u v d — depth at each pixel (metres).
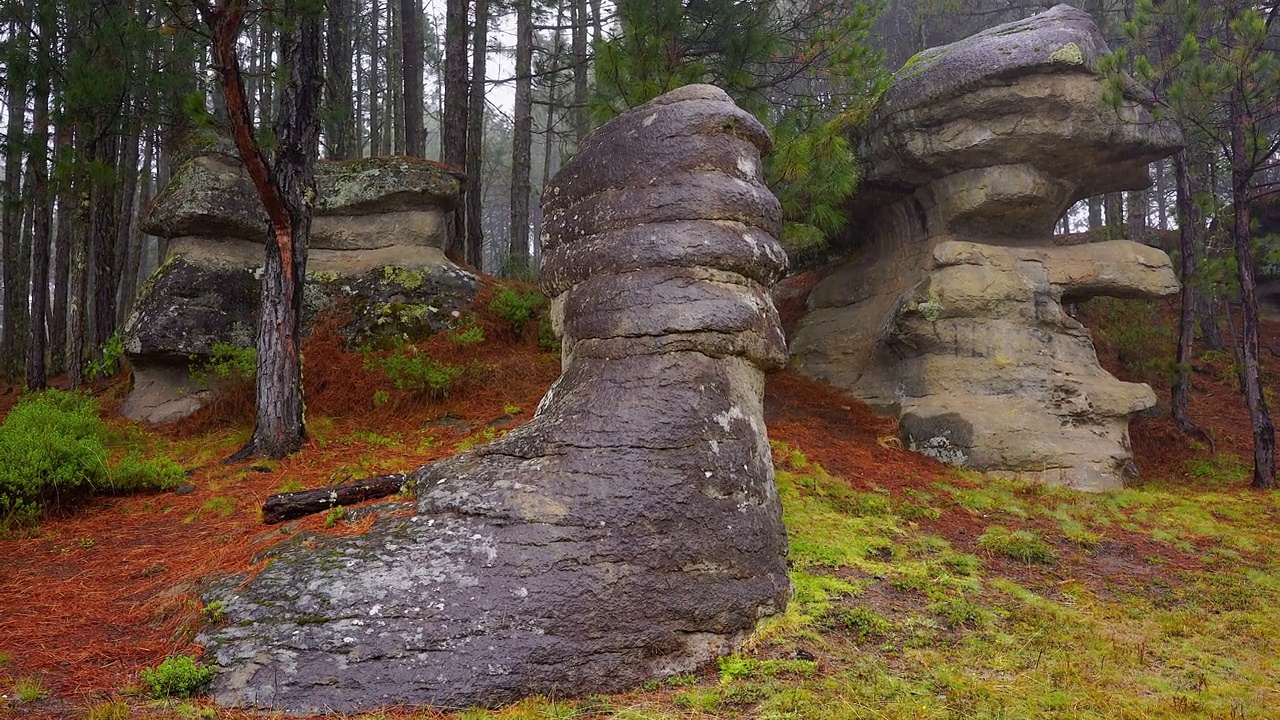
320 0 7.80
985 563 6.88
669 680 4.43
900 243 11.88
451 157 14.77
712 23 9.85
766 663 4.57
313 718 3.80
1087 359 10.35
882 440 10.04
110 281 12.98
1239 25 9.50
